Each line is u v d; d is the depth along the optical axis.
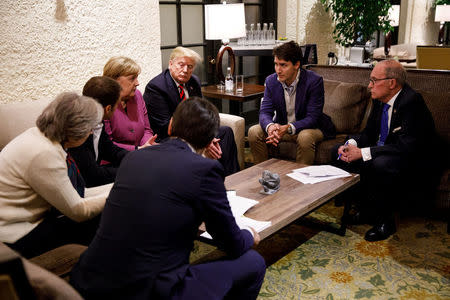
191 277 1.38
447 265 2.31
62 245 1.83
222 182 1.42
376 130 2.86
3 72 2.65
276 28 5.38
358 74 3.52
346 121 3.37
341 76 3.60
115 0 3.17
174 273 1.31
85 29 3.02
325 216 2.92
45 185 1.62
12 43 2.66
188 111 1.47
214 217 1.39
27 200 1.68
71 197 1.68
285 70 3.10
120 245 1.29
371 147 2.66
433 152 2.73
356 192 3.01
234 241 1.47
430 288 2.10
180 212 1.32
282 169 2.61
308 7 5.68
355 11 5.79
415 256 2.40
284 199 2.13
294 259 2.39
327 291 2.09
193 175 1.34
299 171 2.54
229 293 1.54
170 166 1.35
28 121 2.44
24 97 2.79
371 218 2.82
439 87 3.08
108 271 1.30
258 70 5.53
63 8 2.86
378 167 2.57
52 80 2.91
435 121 2.85
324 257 2.41
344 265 2.32
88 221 1.95
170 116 3.12
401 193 2.67
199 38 4.77
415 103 2.58
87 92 2.13
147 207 1.30
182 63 2.98
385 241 2.58
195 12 4.66
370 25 5.91
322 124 3.28
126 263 1.28
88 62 3.10
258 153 3.42
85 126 1.65
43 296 0.96
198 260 2.40
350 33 5.97
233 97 3.66
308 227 2.77
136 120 2.78
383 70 2.62
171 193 1.32
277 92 3.29
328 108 3.43
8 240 1.66
